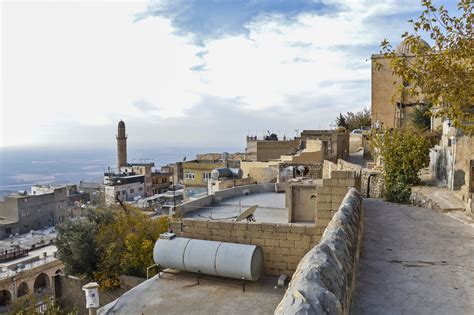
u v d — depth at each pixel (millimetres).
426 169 25469
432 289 5676
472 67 8789
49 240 54500
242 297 11445
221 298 11438
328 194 12531
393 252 7949
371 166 26922
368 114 59781
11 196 65875
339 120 60531
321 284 2861
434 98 8992
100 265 22094
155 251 13195
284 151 48562
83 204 72312
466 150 17922
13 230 62469
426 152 20609
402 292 5523
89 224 23922
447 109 9148
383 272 6516
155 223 23094
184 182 46906
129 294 11984
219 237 13609
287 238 12891
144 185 79188
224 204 23078
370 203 16516
